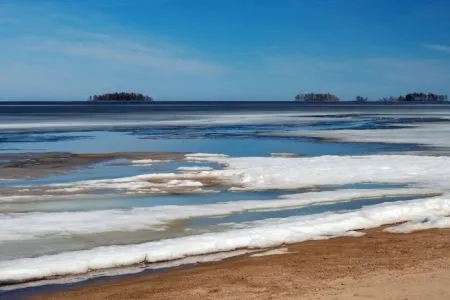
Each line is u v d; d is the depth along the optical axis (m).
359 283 7.36
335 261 8.63
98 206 13.70
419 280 7.39
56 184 17.08
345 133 41.12
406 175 18.44
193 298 6.97
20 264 8.52
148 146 31.70
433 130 43.16
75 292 7.42
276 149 29.67
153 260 8.98
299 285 7.38
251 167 20.67
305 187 16.50
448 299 6.61
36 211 13.02
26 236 10.48
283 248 9.64
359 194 14.86
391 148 29.53
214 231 10.97
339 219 11.55
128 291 7.38
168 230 11.07
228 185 16.92
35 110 112.31
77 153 27.28
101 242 10.14
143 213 12.55
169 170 20.72
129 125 54.47
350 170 19.44
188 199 14.74
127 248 9.45
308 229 10.83
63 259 8.75
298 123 57.94
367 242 9.92
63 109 120.88
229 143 33.56
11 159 24.72
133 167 21.86
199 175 18.70
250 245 9.87
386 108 132.88
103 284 7.80
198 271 8.31
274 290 7.18
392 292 6.91
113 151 28.56
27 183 17.89
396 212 12.28
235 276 7.94
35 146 31.67
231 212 12.77
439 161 21.45
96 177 19.31
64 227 11.20
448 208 12.82
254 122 60.72
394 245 9.62
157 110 114.00
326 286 7.28
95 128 49.66
